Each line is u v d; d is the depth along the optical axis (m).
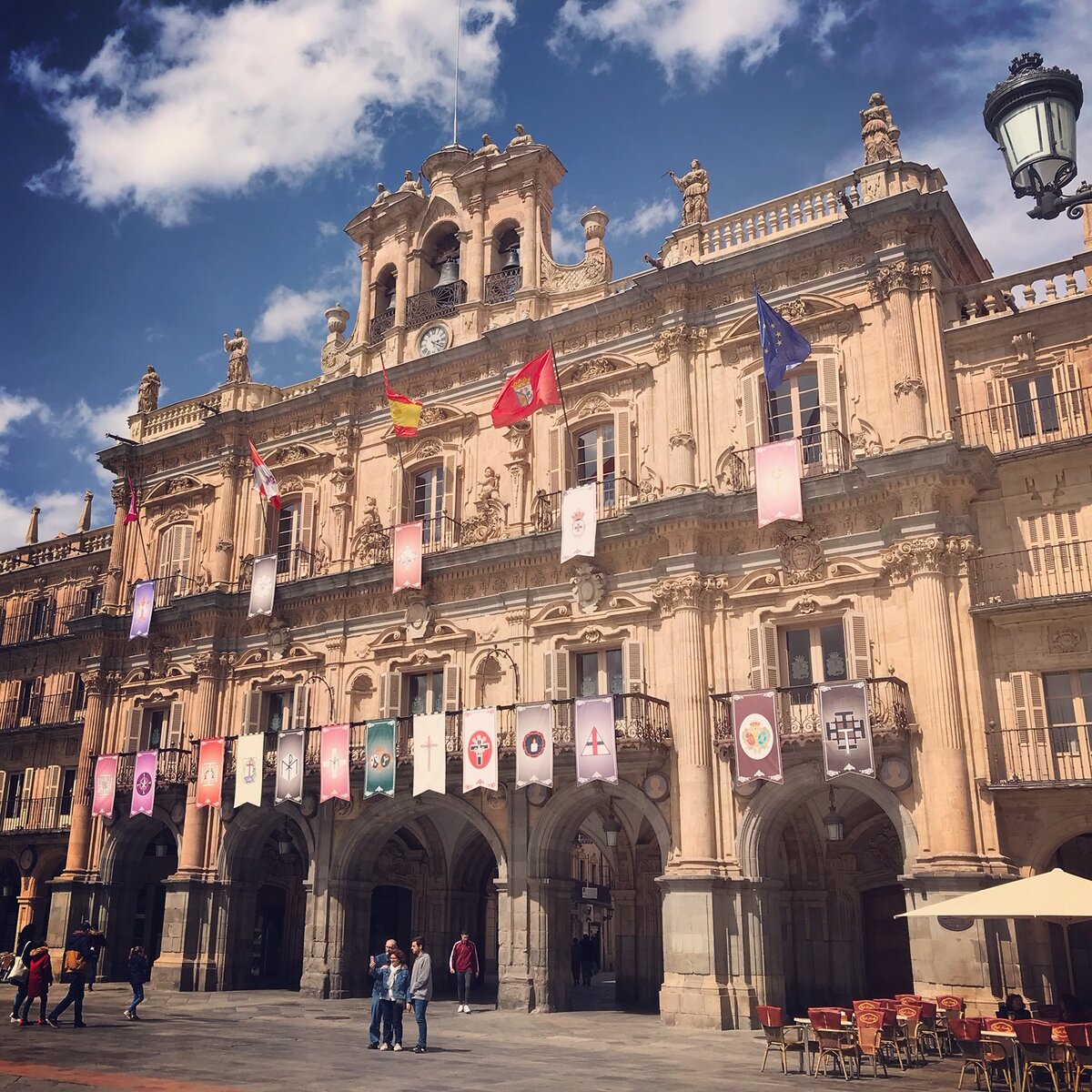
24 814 49.00
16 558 56.59
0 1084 16.50
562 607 33.44
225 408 45.00
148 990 36.97
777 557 30.23
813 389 31.55
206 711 40.44
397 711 36.22
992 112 9.25
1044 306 28.86
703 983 27.52
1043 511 27.84
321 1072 18.70
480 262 39.97
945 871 25.08
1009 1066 18.53
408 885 41.28
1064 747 26.20
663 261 35.41
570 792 31.66
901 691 27.14
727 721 29.42
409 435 37.97
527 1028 27.12
